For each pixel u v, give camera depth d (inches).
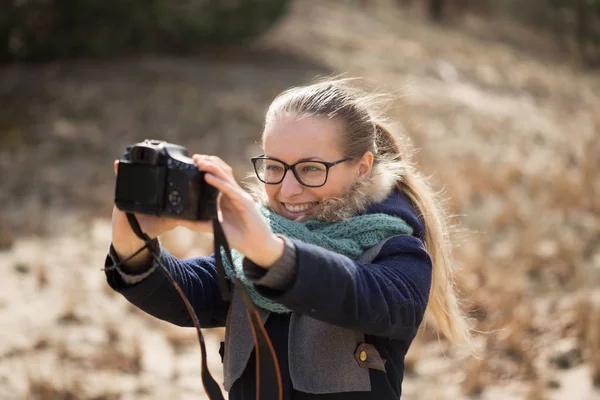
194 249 287.9
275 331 77.9
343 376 74.9
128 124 450.6
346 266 66.7
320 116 78.3
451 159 415.5
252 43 655.8
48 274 265.6
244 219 63.5
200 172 65.0
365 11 950.4
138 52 582.9
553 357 215.9
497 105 592.4
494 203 352.2
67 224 314.7
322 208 78.5
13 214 322.7
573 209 343.3
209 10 600.7
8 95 490.6
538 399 191.6
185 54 609.3
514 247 289.6
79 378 198.2
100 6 540.1
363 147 80.4
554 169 410.3
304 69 606.2
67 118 457.7
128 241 72.7
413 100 543.2
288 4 623.8
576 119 582.6
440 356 224.7
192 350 226.2
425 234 86.1
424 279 74.9
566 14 992.9
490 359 218.1
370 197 79.8
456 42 861.8
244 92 526.0
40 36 539.2
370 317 67.7
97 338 223.9
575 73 844.6
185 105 481.7
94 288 258.2
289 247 64.2
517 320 230.8
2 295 247.1
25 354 210.7
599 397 194.2
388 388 76.6
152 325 238.4
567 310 237.1
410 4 1107.9
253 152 414.6
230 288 79.9
